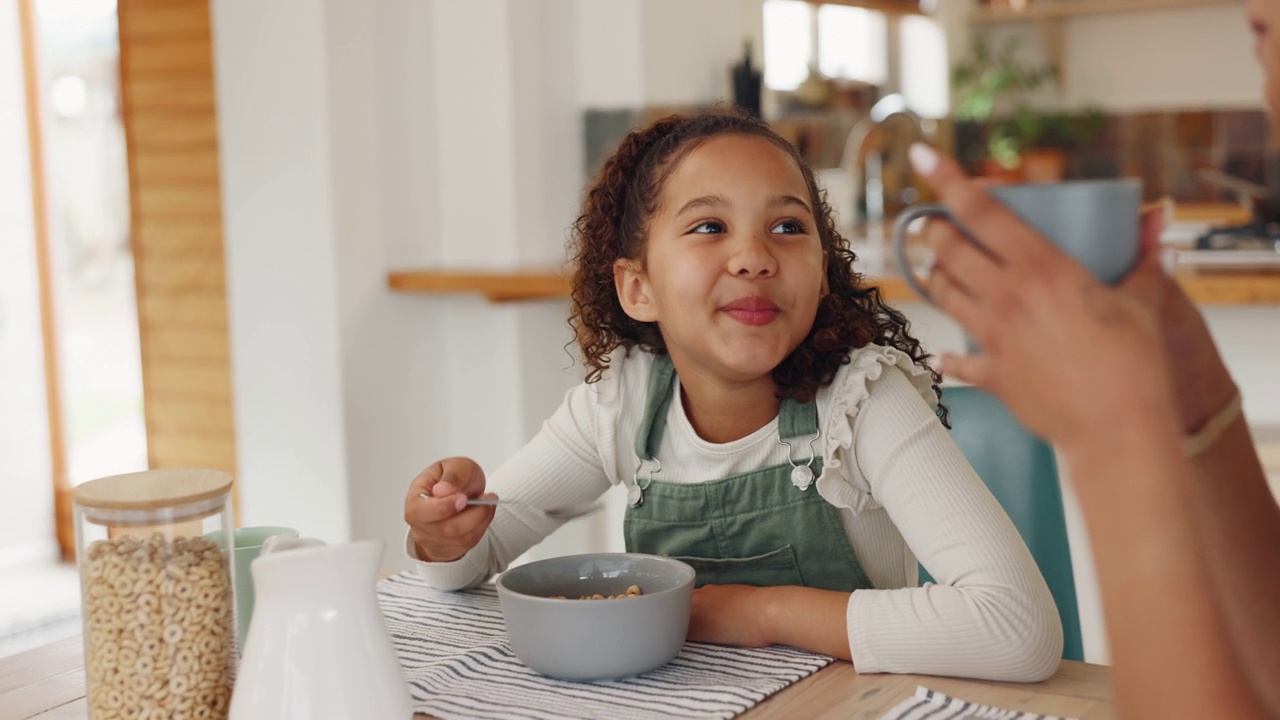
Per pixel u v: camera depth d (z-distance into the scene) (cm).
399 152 298
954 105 562
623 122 318
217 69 294
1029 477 138
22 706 98
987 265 54
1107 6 529
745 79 341
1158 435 52
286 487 297
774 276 109
